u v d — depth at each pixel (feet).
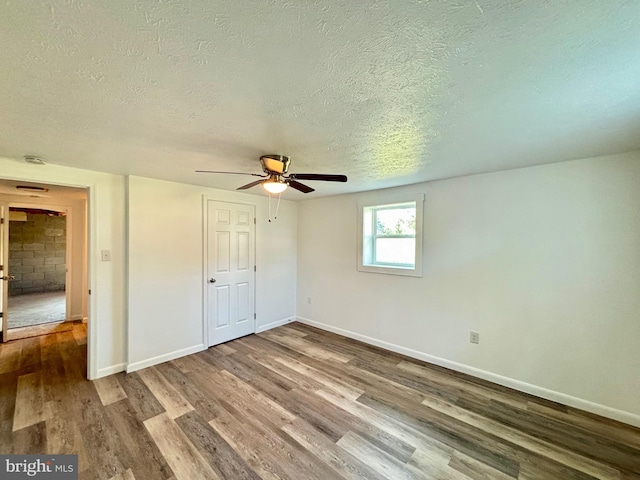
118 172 9.57
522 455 6.24
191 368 10.34
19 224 23.30
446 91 4.28
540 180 8.55
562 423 7.35
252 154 7.38
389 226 12.69
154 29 3.00
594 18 2.84
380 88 4.20
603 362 7.71
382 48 3.32
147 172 9.55
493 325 9.45
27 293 23.50
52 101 4.55
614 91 4.28
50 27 2.95
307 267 15.62
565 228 8.20
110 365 9.83
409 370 10.25
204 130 5.76
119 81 3.98
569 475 5.73
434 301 10.78
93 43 3.20
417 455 6.22
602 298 7.72
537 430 7.08
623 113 5.04
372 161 8.04
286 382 9.35
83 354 11.48
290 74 3.83
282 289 15.49
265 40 3.17
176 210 11.19
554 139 6.35
